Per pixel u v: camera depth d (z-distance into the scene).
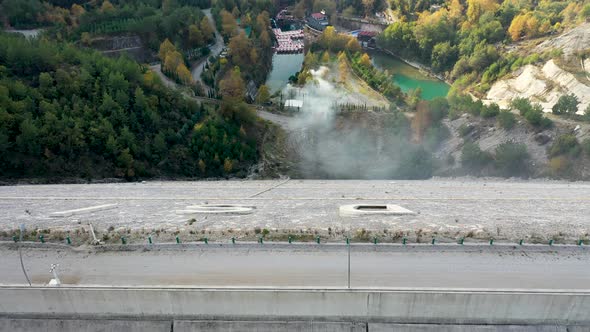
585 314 27.64
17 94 67.44
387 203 48.44
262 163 82.56
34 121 65.06
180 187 61.66
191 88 105.19
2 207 47.84
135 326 28.91
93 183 66.19
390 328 28.28
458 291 27.47
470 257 32.53
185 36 127.12
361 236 34.97
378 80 117.50
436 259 32.34
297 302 28.03
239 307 28.39
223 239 35.03
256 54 125.31
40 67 75.12
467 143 76.19
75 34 113.75
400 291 27.56
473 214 42.59
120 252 34.09
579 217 41.66
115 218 41.88
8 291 28.56
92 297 28.53
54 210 46.03
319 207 46.28
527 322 28.11
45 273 31.98
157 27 121.75
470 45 125.31
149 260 33.03
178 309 28.67
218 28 141.62
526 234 35.47
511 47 122.50
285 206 46.94
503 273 30.81
